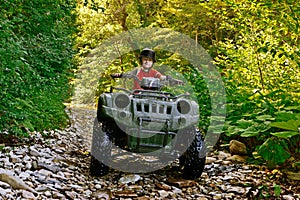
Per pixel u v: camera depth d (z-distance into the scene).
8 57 5.66
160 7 20.80
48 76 7.63
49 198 4.80
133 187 5.48
